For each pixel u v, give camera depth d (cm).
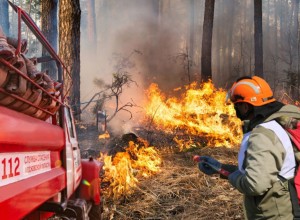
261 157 263
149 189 711
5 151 259
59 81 427
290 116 277
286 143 269
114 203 654
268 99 286
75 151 475
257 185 260
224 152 1014
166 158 938
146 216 614
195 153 995
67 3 1348
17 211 264
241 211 616
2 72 246
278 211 268
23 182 289
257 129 274
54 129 384
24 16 284
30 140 304
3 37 259
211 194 688
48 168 362
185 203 655
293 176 270
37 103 316
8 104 271
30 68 302
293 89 2495
